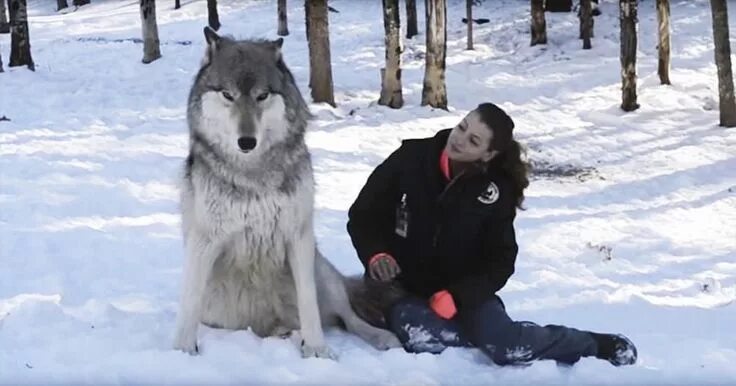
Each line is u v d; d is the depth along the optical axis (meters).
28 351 4.60
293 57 21.91
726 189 12.55
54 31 27.50
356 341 5.02
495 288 4.79
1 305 5.77
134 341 4.82
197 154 4.59
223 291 4.95
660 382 4.45
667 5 17.92
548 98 17.86
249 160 4.47
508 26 22.92
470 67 20.09
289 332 5.09
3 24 26.20
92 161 11.48
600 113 16.69
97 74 18.91
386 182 4.93
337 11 26.98
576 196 12.01
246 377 4.31
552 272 7.97
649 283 8.15
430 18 16.33
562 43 21.27
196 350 4.67
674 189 12.55
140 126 14.04
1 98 15.98
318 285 5.14
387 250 4.93
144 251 7.62
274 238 4.70
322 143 13.60
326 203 10.20
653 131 15.69
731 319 6.50
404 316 4.91
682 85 17.97
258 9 29.05
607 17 22.64
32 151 11.85
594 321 6.20
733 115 15.65
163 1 31.05
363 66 20.62
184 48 22.58
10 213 8.78
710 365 4.81
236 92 4.39
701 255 9.42
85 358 4.54
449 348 4.77
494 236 4.86
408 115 15.95
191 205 4.69
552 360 4.63
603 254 8.93
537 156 14.38
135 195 9.89
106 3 33.88
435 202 4.84
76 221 8.61
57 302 5.83
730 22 21.81
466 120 4.65
